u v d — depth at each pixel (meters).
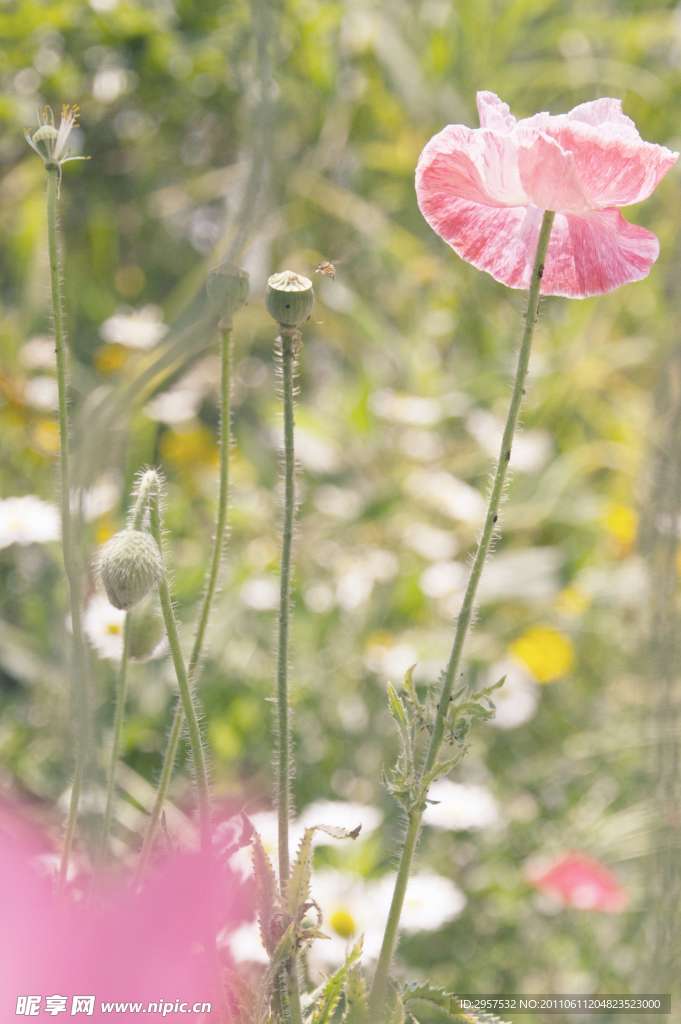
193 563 1.46
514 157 0.58
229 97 1.74
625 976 1.04
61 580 1.24
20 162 1.76
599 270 0.61
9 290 1.78
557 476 1.75
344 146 1.91
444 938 1.12
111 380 1.51
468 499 1.60
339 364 2.00
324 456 1.68
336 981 0.59
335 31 1.87
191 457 1.66
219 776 1.18
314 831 0.58
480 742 1.39
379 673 1.39
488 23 1.89
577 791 1.35
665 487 0.79
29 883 0.56
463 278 1.87
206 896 0.57
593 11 2.13
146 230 2.03
